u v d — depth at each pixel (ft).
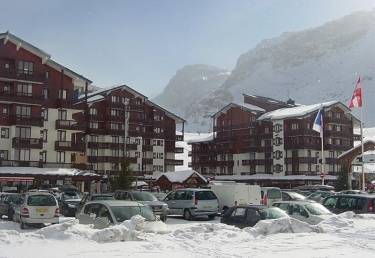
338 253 47.65
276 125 334.24
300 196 128.06
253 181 325.21
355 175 260.62
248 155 358.02
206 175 368.89
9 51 237.25
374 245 53.26
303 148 316.60
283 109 352.08
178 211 110.11
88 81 264.93
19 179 213.46
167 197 113.70
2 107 236.02
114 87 311.27
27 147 235.81
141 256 44.04
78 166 252.21
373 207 86.58
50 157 248.52
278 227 63.62
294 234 61.31
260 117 348.79
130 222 58.13
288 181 312.50
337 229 66.85
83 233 54.34
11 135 234.79
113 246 49.21
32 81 240.12
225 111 382.01
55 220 85.92
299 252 48.19
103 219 61.36
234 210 73.20
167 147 348.79
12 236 53.52
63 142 250.16
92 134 300.40
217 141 384.27
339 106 332.19
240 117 368.68
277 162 331.36
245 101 395.75
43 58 244.83
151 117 335.06
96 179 232.73
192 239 55.47
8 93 234.58
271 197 122.31
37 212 84.79
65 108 254.88
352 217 80.89
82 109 260.83
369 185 234.99
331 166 325.01
